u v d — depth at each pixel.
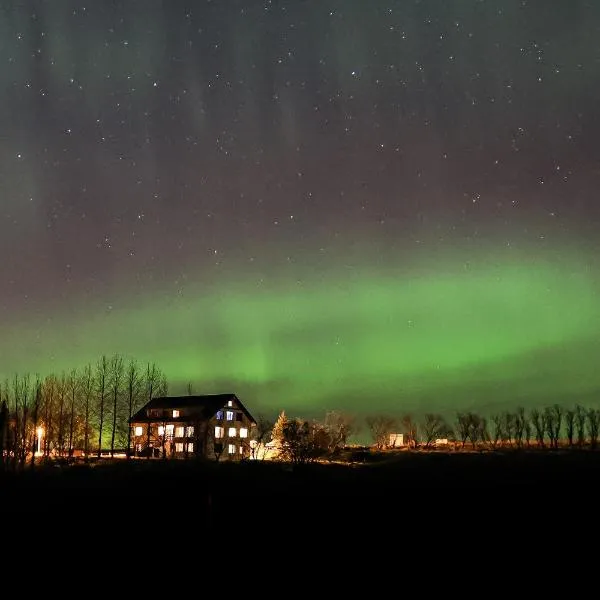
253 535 18.48
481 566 15.01
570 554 16.16
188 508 23.14
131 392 64.94
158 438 70.25
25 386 36.66
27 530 18.64
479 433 65.62
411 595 12.73
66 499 24.69
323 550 16.64
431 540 17.94
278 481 31.95
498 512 22.48
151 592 12.73
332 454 50.66
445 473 34.62
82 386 61.34
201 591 12.90
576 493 26.55
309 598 12.54
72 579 13.67
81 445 61.59
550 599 12.50
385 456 49.78
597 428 62.53
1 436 27.02
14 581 13.48
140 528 19.20
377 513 22.58
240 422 73.75
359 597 12.65
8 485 26.31
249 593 12.80
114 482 30.05
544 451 51.84
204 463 45.97
